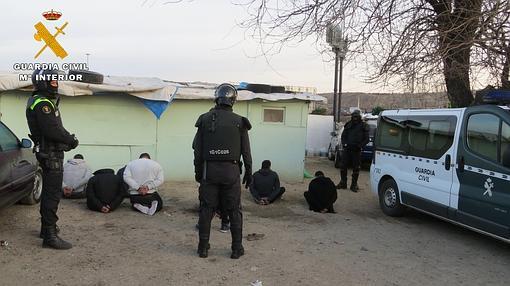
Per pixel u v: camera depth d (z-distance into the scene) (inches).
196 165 211.0
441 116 273.9
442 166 267.1
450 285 192.4
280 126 444.8
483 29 251.9
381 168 331.0
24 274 182.4
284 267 203.3
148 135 407.5
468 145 249.8
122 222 266.2
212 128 204.7
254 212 315.0
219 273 192.2
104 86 370.6
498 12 241.8
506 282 198.1
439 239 263.1
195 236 244.4
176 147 415.2
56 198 212.2
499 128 231.1
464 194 248.4
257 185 346.0
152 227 258.8
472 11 253.4
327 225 286.8
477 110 247.3
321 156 784.9
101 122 394.9
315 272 199.2
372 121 602.9
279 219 297.7
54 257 202.4
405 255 230.7
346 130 422.0
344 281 190.5
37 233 235.5
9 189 235.9
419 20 275.7
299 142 449.1
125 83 390.6
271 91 462.0
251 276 190.5
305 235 259.9
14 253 204.5
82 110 389.4
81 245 220.8
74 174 316.5
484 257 231.9
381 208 331.6
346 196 393.1
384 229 282.8
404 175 303.4
